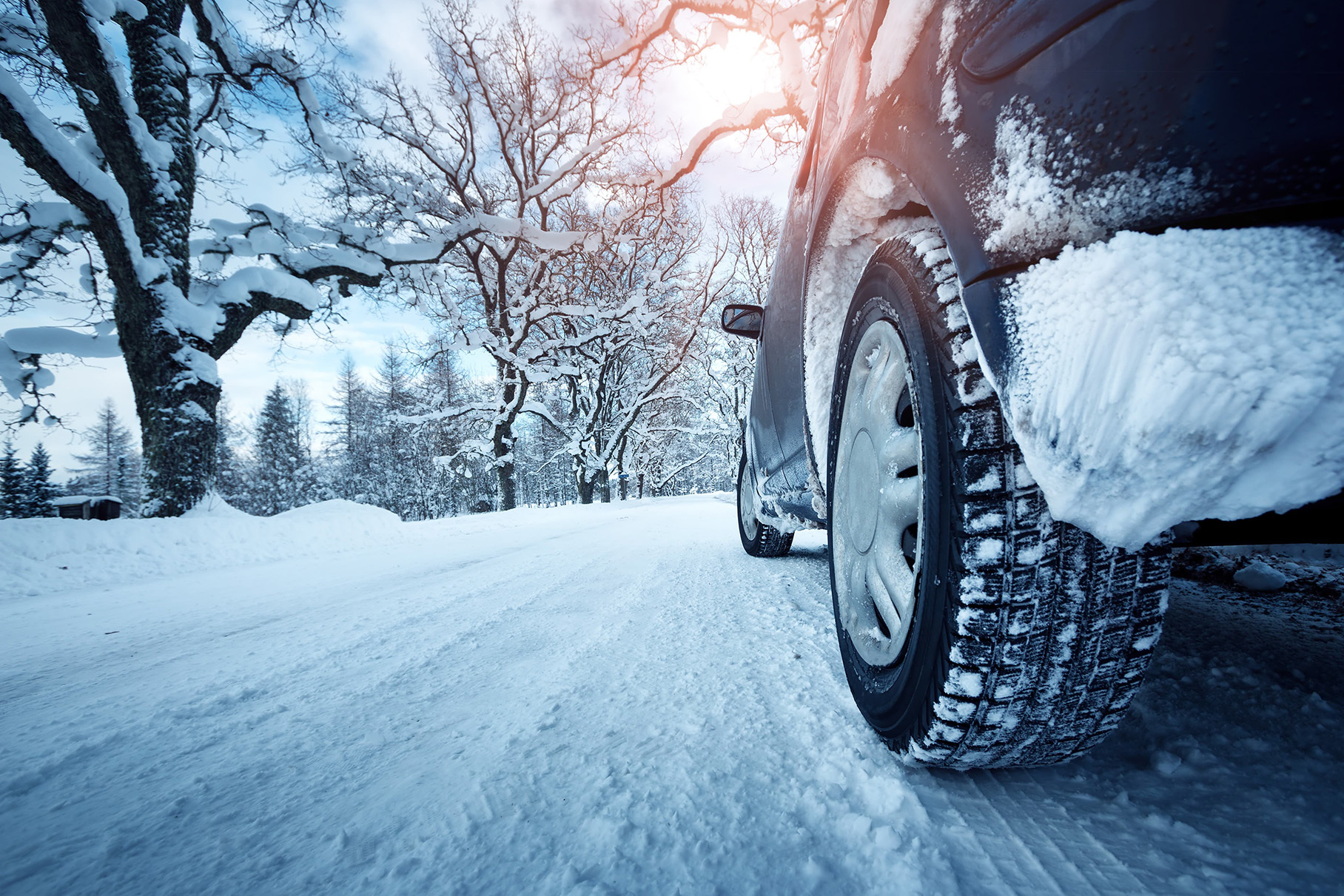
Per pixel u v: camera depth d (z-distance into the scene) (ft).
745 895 2.43
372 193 44.98
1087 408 2.18
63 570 16.80
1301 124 1.83
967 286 2.80
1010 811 3.00
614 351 86.53
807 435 5.82
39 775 3.97
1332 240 1.81
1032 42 2.53
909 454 3.61
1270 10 1.87
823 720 4.15
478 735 4.24
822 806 3.08
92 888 2.69
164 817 3.33
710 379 121.60
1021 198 2.51
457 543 22.89
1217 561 7.91
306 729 4.58
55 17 26.17
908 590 3.45
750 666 5.40
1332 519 2.21
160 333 29.19
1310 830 2.67
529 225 50.57
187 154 32.22
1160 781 3.22
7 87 24.22
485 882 2.57
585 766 3.64
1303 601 6.55
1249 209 1.90
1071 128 2.34
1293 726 3.66
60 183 26.20
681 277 84.53
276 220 37.45
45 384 31.07
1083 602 2.79
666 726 4.17
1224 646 5.09
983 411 2.93
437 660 6.24
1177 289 1.97
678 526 24.26
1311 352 1.77
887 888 2.45
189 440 29.45
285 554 22.40
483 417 80.84
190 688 5.89
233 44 36.58
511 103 61.62
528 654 6.24
